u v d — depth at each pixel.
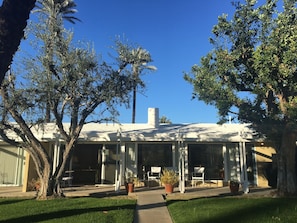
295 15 11.96
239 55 12.77
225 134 17.23
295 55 10.88
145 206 10.45
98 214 8.70
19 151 18.50
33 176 15.88
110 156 18.44
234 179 17.81
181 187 14.27
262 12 12.52
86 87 11.78
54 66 11.58
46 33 11.77
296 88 11.66
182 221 7.91
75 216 8.45
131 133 17.31
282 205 9.94
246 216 8.36
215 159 18.22
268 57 11.34
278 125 12.58
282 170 12.83
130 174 17.86
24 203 10.76
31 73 11.34
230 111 13.44
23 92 11.21
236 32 12.96
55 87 11.38
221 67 13.00
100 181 18.20
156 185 17.20
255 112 12.76
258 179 17.80
